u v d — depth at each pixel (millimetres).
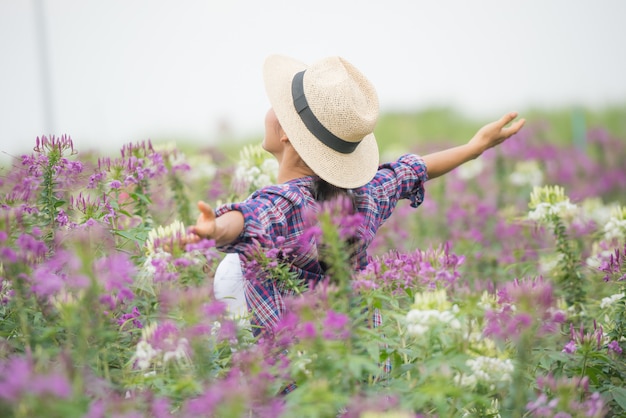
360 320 3949
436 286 4434
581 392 4527
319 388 3537
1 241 3963
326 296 3984
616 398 4691
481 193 10820
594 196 11164
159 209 7164
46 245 4855
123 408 3430
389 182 5152
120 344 4430
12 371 3191
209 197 7938
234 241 4379
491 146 5633
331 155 4742
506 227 8797
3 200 5059
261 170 7031
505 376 3961
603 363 4996
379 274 4383
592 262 6516
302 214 4582
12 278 4020
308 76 4773
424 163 5336
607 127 17203
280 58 5102
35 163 4996
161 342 3908
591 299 6105
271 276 4516
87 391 3756
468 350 4023
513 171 11148
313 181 4801
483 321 4168
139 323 4586
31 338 3949
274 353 4234
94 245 4848
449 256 4422
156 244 4340
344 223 4051
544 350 4785
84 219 5031
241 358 4012
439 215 9484
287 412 3551
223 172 8102
